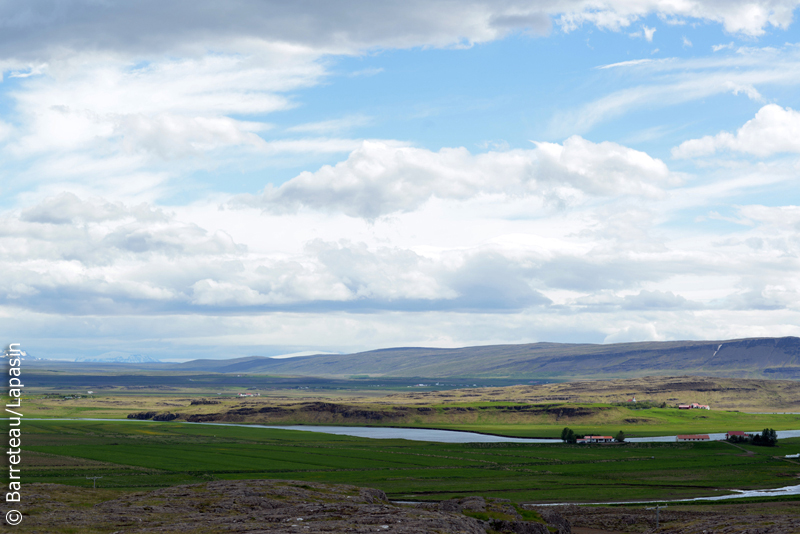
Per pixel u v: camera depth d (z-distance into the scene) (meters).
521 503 141.12
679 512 125.50
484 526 92.00
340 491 109.62
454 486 161.50
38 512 81.00
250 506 90.00
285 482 115.56
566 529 106.19
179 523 76.94
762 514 116.12
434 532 73.50
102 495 99.00
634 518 119.19
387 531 72.19
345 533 70.62
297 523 76.75
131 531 71.31
